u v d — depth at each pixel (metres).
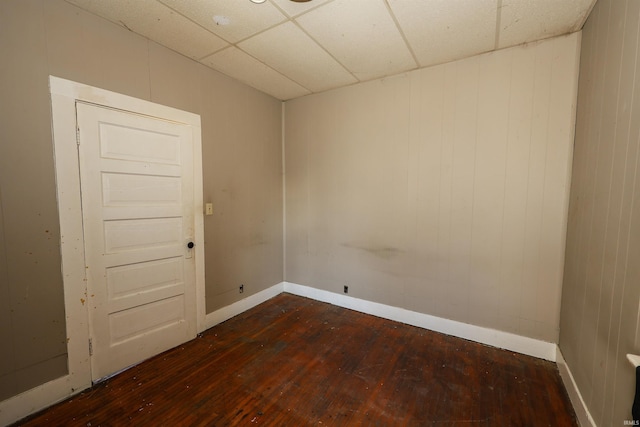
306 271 3.49
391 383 1.91
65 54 1.70
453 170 2.48
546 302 2.16
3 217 1.52
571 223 1.93
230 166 2.85
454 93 2.44
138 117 2.08
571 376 1.76
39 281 1.65
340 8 1.75
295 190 3.51
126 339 2.05
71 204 1.76
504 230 2.29
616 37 1.34
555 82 2.04
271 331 2.64
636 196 1.10
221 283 2.80
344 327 2.72
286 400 1.75
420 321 2.72
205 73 2.55
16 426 1.54
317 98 3.24
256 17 1.84
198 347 2.36
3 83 1.49
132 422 1.58
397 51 2.27
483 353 2.27
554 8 1.71
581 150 1.80
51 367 1.70
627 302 1.13
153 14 1.82
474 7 1.72
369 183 2.94
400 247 2.80
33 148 1.60
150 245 2.19
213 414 1.64
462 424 1.56
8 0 1.49
